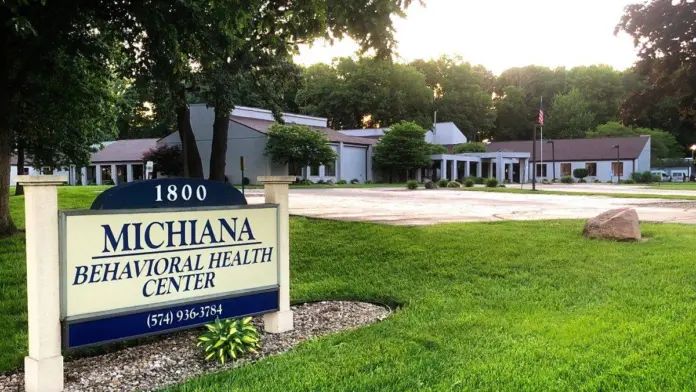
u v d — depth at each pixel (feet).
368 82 209.36
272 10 28.40
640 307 16.96
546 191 105.50
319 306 18.54
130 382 11.61
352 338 14.35
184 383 11.29
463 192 102.12
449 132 215.92
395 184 148.15
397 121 214.69
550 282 20.88
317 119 167.32
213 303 13.53
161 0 26.17
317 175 145.07
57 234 10.93
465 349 13.17
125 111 72.54
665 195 89.51
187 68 44.73
